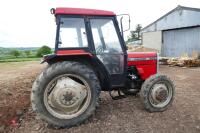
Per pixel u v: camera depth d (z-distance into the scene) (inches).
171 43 622.2
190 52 562.3
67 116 132.6
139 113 152.4
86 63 145.6
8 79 301.4
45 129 131.1
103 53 150.2
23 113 156.9
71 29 139.5
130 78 167.8
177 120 139.0
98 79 151.1
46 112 128.7
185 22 561.3
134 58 166.6
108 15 147.6
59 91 130.6
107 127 131.0
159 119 141.1
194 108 162.7
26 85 254.2
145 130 125.3
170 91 159.9
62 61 139.0
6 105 171.2
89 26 142.6
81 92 135.5
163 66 467.5
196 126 129.6
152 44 689.0
